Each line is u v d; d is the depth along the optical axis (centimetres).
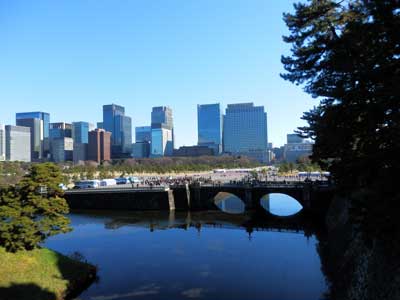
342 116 2430
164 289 3819
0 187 4178
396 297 2136
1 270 3438
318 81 2909
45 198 4075
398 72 1958
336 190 2809
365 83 2209
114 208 9825
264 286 3834
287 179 11975
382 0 1928
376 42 2058
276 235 6269
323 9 3150
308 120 3594
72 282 3769
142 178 16388
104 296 3650
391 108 1997
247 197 8750
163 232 6756
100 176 17662
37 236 3966
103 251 5434
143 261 4878
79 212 9488
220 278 4128
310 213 7850
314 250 5197
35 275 3597
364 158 2212
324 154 2917
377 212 2023
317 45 3053
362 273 2925
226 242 5850
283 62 3275
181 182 11000
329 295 3484
